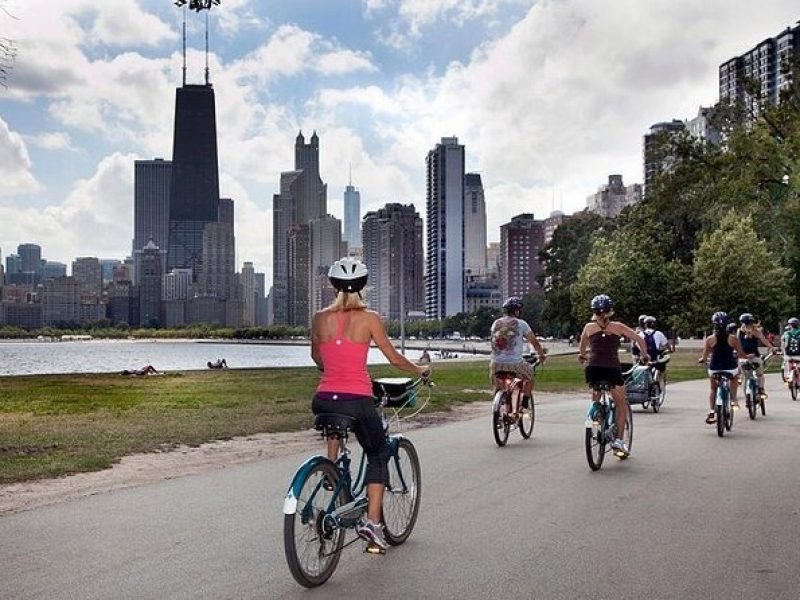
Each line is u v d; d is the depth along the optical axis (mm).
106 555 6656
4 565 6379
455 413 18938
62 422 16688
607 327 11117
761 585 5844
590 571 6176
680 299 61844
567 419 17375
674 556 6578
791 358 23469
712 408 14766
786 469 10805
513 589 5770
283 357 135250
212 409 19859
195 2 13984
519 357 13359
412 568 6289
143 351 190375
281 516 8070
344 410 6156
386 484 6391
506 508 8352
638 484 9688
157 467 11203
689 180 65000
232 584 5910
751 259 57625
